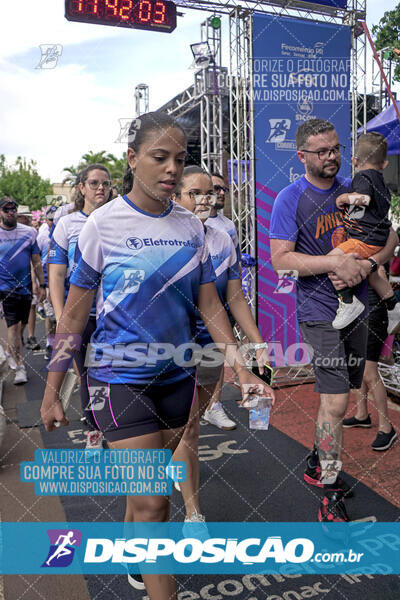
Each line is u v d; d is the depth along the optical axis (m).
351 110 5.23
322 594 1.88
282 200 2.46
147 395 1.64
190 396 1.76
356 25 5.02
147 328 1.60
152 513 1.57
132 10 3.89
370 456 3.08
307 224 2.45
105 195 2.96
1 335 6.32
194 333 1.81
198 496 2.49
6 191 23.91
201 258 1.73
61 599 1.88
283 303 4.92
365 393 3.50
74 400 4.40
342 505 2.27
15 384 4.96
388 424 3.15
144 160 1.53
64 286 3.07
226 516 2.45
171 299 1.63
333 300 2.38
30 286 5.09
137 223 1.58
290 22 4.60
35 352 6.53
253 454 3.17
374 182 2.40
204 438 3.47
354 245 2.33
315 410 3.94
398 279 4.25
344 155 4.87
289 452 3.20
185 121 8.49
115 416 1.60
